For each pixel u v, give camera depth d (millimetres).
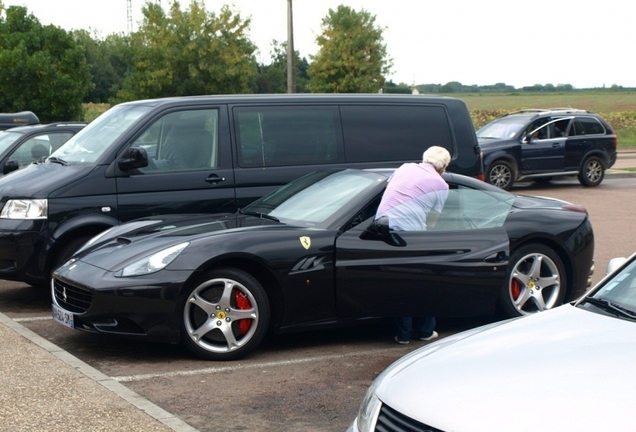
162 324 6062
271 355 6543
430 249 6605
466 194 6984
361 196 6742
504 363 3332
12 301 8328
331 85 36844
